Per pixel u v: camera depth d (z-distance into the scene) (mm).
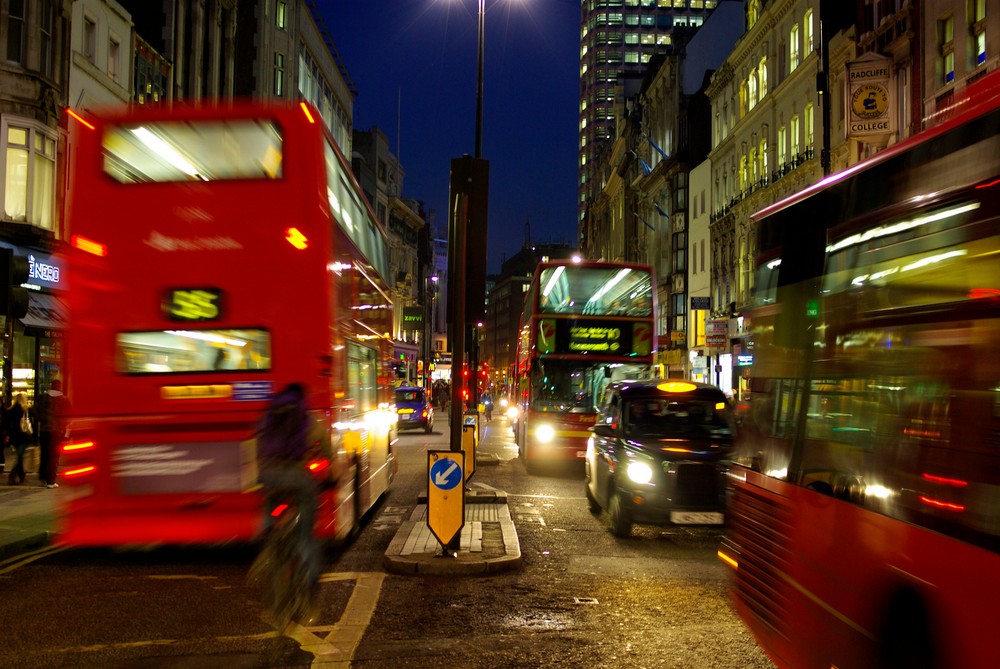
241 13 46062
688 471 10930
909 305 3840
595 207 103625
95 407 9195
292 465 7227
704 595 8367
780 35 40844
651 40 133500
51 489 15789
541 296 21516
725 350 42188
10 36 23797
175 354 9234
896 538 3762
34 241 24266
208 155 9344
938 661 3393
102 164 9383
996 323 3160
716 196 51719
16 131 23641
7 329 16422
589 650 6504
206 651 6430
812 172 36031
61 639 6742
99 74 27906
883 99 24672
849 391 4430
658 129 68625
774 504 5406
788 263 5477
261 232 9227
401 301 89875
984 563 3086
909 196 3943
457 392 10430
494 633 6973
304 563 7098
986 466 3139
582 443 20641
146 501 9125
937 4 24500
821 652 4543
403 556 9508
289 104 9320
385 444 14938
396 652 6434
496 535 11164
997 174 3256
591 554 10422
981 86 3637
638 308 21516
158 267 9258
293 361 9164
